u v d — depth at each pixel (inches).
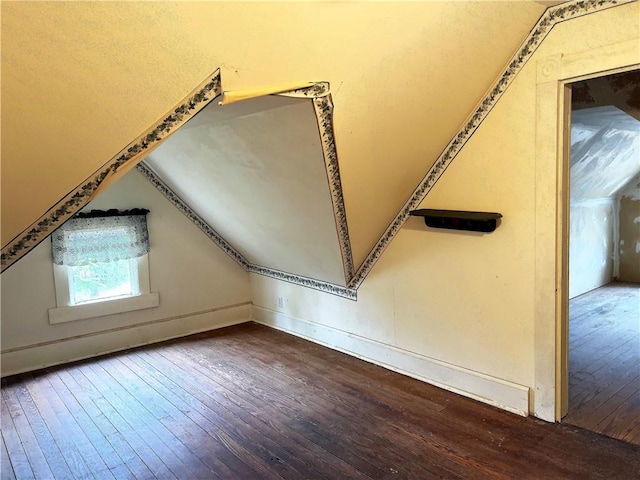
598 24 87.8
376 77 87.3
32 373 149.8
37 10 53.8
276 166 113.7
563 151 97.8
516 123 102.7
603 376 129.3
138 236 171.0
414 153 114.0
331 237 132.0
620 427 102.8
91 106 67.6
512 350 110.7
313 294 169.9
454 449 97.5
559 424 104.7
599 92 114.3
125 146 75.7
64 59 60.2
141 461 98.3
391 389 127.9
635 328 169.6
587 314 188.7
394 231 135.2
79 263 159.3
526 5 88.2
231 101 76.4
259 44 70.9
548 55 95.3
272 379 138.3
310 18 70.2
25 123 65.1
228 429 110.0
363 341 151.1
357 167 107.9
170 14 61.1
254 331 187.6
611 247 243.4
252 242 171.9
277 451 100.0
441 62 91.4
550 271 100.6
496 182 108.4
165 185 175.6
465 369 121.6
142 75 67.1
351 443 101.7
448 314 123.9
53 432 111.2
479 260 114.6
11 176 71.5
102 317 166.9
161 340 179.6
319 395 126.0
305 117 91.0
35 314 154.0
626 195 239.6
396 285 137.5
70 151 72.2
